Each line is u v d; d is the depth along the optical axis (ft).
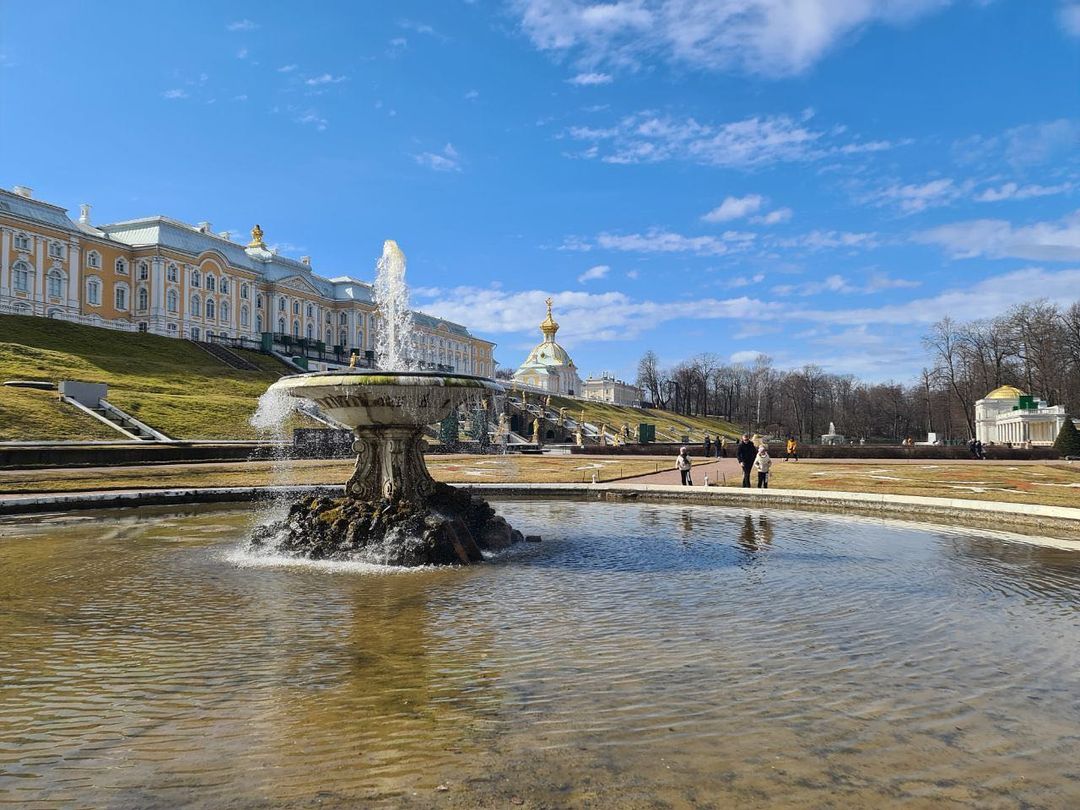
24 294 214.07
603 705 14.99
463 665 17.56
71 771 12.07
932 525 45.42
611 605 23.95
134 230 257.75
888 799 11.27
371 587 26.71
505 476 83.35
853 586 27.09
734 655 18.53
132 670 17.20
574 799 11.12
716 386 419.33
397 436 35.14
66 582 27.40
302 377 33.83
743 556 33.83
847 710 14.89
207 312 264.93
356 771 12.03
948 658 18.49
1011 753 13.00
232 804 10.97
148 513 51.01
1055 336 219.41
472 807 10.87
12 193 216.95
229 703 15.07
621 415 300.61
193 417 134.41
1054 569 30.60
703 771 12.10
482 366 432.66
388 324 47.91
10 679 16.58
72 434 105.50
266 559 32.27
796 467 105.70
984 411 211.41
